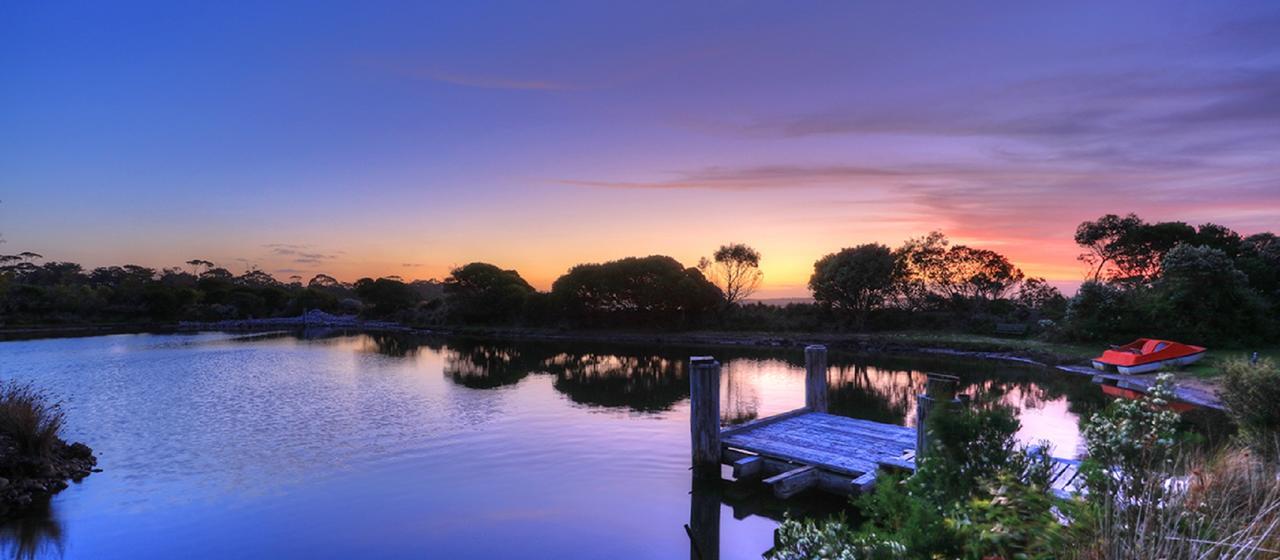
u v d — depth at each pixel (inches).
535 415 798.5
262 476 536.1
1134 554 138.2
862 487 406.3
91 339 2191.2
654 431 702.5
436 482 518.0
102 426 746.8
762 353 1579.7
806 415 606.2
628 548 388.5
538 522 430.6
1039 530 157.9
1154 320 1272.1
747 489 487.5
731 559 370.9
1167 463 190.1
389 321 3206.2
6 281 1230.9
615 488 500.7
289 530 416.5
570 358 1525.6
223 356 1589.6
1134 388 946.7
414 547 390.0
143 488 503.8
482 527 422.0
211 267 5438.0
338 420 773.3
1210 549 131.5
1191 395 831.7
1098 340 1352.1
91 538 402.6
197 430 721.0
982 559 153.3
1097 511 156.3
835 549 190.5
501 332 2397.9
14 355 1603.1
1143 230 1745.8
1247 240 1641.2
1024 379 1059.9
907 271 1969.7
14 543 394.3
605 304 2345.0
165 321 3257.9
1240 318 1200.8
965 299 1979.6
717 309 2246.6
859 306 1972.2
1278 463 198.5
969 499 187.5
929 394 337.4
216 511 451.8
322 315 3272.6
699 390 507.8
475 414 805.9
